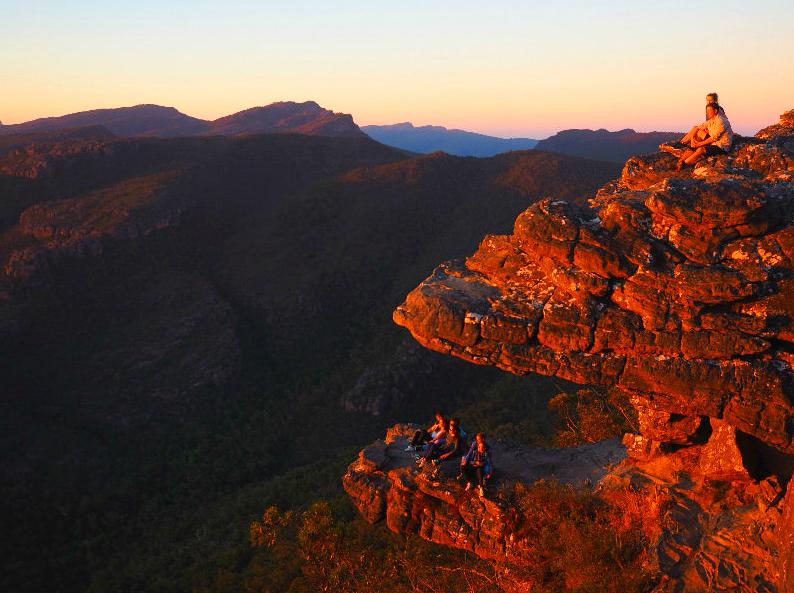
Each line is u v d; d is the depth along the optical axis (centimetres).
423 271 16000
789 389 944
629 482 1302
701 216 1006
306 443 10431
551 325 1081
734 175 1141
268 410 11650
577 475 1446
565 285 1091
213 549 6250
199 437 10825
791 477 1012
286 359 13400
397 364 11075
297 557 3841
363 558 1703
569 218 1105
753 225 991
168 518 8631
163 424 10994
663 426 1276
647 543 1142
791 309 947
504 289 1198
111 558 7706
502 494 1353
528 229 1134
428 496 1412
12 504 8406
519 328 1101
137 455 10256
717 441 1202
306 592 1775
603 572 1112
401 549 2005
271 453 10275
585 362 1062
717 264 1005
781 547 966
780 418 948
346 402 10812
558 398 2719
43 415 10419
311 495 6606
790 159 1170
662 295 1018
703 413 1016
